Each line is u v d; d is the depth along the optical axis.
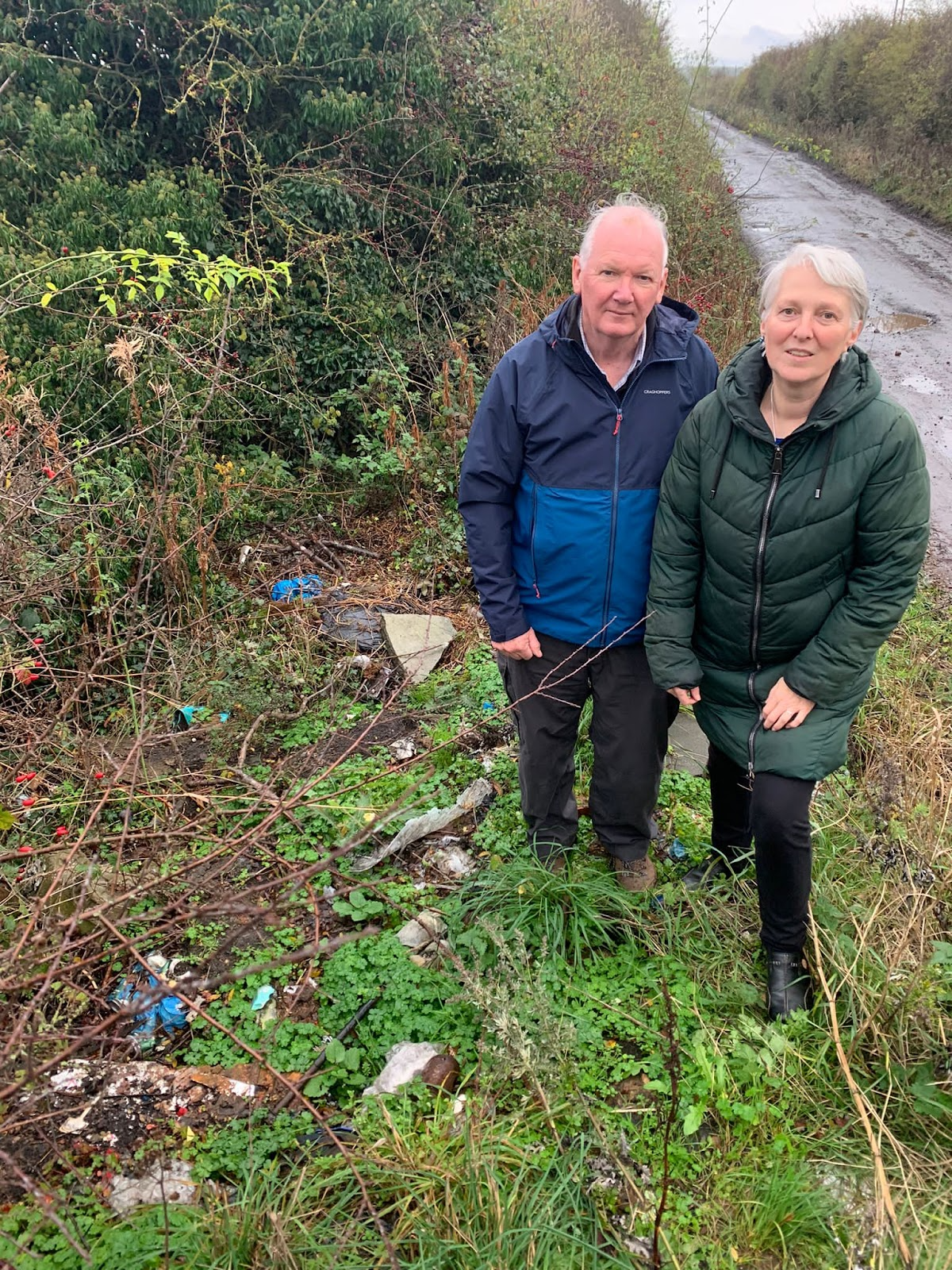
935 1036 2.40
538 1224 1.99
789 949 2.54
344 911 2.93
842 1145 2.22
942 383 8.23
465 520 2.64
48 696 3.70
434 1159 2.17
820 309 2.04
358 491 5.89
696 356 2.52
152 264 4.74
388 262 6.88
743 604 2.41
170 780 3.32
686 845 3.25
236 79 6.13
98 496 4.34
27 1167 2.20
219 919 2.91
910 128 17.50
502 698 4.08
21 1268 1.96
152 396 4.83
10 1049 1.72
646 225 2.25
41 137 5.62
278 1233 1.92
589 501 2.52
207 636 4.33
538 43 11.80
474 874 3.12
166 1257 1.86
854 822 3.23
